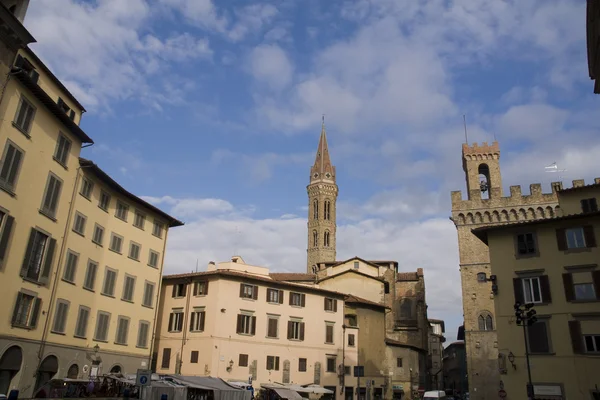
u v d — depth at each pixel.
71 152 36.66
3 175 29.03
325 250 140.12
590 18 26.55
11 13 27.52
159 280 48.59
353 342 60.41
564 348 36.28
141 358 44.56
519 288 39.62
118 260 42.88
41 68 34.34
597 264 36.81
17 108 30.08
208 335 50.12
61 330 35.09
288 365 53.81
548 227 39.81
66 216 35.94
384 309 67.25
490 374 61.94
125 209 44.62
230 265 60.56
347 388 58.03
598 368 34.59
